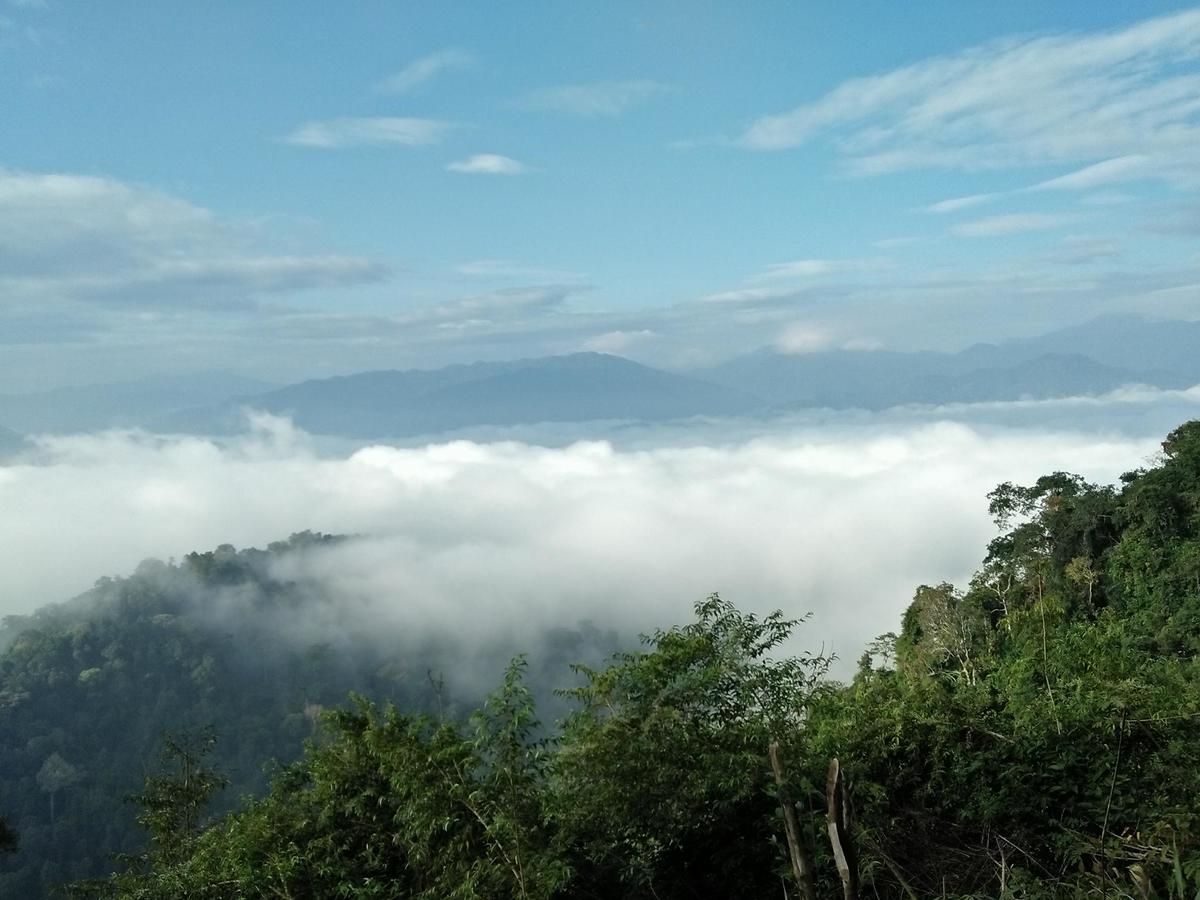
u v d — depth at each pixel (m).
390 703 5.62
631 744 4.55
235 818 6.46
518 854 4.43
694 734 4.74
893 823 5.02
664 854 4.89
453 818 4.67
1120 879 4.21
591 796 4.55
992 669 10.13
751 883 4.69
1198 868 3.66
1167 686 6.11
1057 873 4.62
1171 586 27.69
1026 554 33.38
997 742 5.52
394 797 5.28
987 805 4.92
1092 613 29.08
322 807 5.78
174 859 9.75
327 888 5.32
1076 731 5.41
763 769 4.71
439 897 4.64
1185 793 4.77
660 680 4.92
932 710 5.81
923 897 4.50
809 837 4.42
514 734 4.82
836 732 5.73
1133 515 31.28
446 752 4.68
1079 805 4.95
